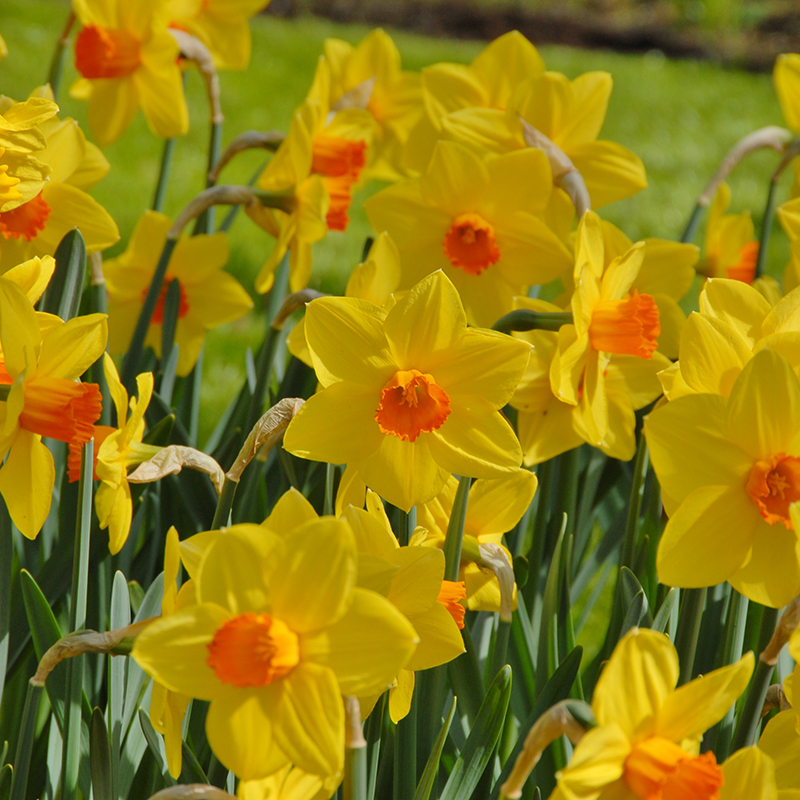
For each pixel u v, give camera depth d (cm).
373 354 200
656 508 210
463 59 880
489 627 213
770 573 197
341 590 192
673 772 192
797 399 195
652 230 603
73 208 212
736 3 1183
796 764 199
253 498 212
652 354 210
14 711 209
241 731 192
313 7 1109
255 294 480
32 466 200
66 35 226
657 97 873
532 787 204
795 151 227
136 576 215
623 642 192
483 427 200
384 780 204
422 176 214
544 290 513
